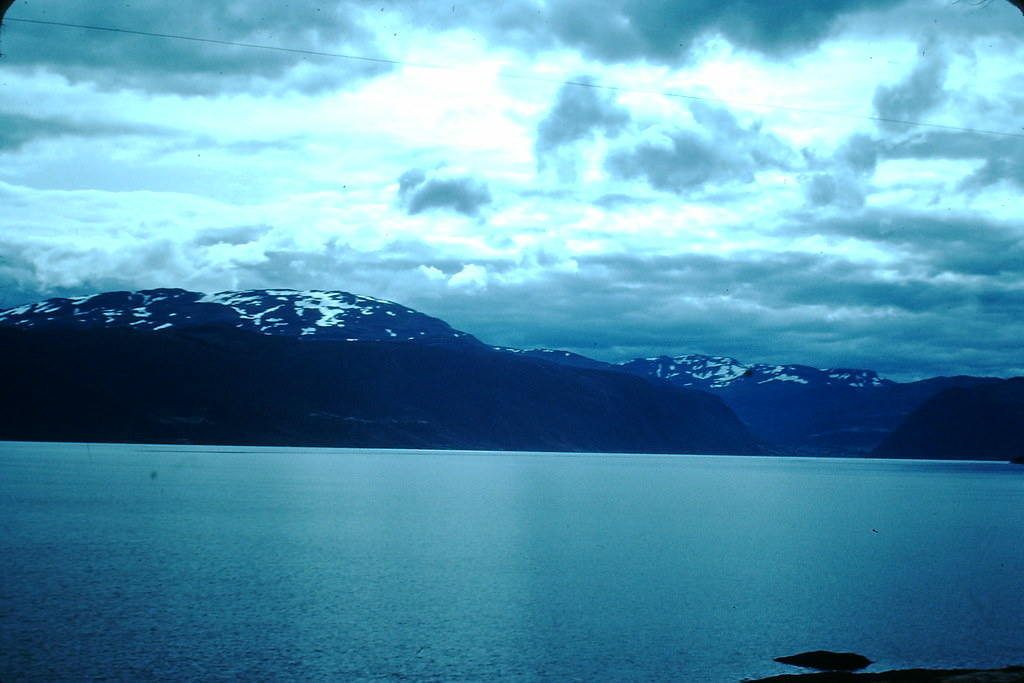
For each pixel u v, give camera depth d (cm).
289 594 3625
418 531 6072
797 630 3173
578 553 5091
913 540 6272
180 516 6656
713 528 6844
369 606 3438
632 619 3312
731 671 2642
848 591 3981
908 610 3559
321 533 5803
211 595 3550
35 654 2622
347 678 2511
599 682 2517
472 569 4400
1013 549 5775
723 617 3372
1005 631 3209
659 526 6900
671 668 2666
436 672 2588
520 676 2564
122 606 3291
